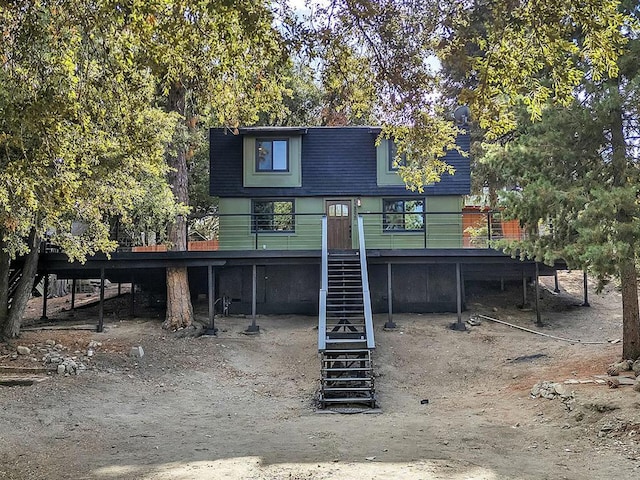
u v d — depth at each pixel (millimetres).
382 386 13742
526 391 11969
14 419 9797
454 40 6996
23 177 7867
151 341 16594
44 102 6734
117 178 12156
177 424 10352
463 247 19750
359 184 21578
